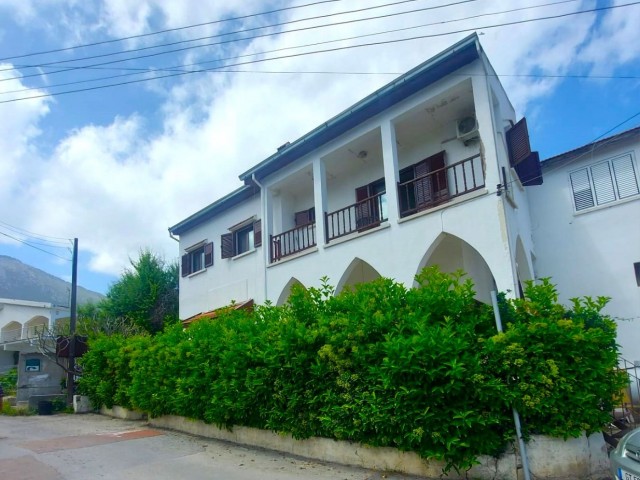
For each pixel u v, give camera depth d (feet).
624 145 36.14
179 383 29.94
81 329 60.39
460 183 37.70
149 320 81.20
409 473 19.21
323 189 43.01
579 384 17.74
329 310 23.77
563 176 38.93
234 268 56.65
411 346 18.35
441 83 34.60
